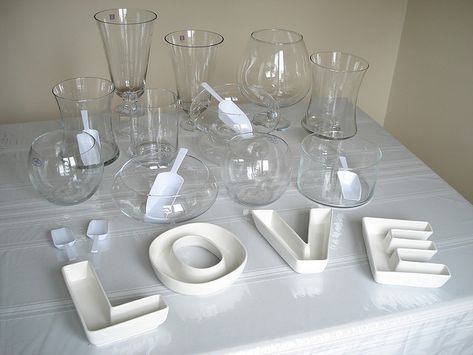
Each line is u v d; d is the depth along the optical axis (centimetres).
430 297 67
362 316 63
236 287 66
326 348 62
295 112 117
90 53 132
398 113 171
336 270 71
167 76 142
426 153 159
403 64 163
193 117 103
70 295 63
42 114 138
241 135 87
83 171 80
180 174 87
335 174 88
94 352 57
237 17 139
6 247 71
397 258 70
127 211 78
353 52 159
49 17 124
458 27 137
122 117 106
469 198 143
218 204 83
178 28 135
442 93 147
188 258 70
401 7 155
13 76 130
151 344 58
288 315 63
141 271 68
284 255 71
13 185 86
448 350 70
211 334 59
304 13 145
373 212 83
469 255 75
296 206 84
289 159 86
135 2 128
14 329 59
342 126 104
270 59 102
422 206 86
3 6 119
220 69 147
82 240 73
